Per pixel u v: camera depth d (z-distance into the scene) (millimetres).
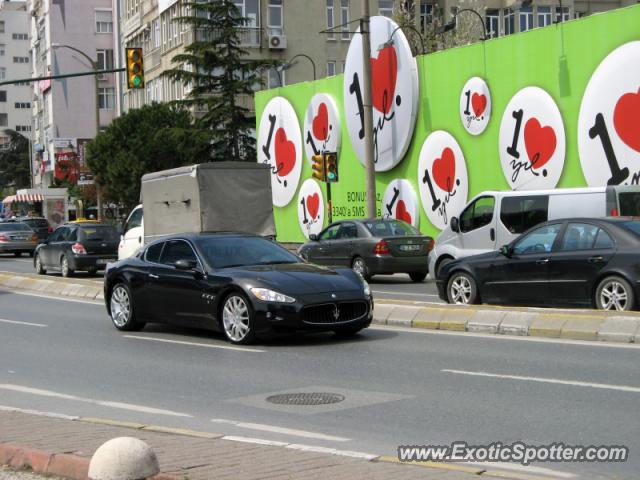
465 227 21219
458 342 13492
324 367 11758
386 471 6402
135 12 75875
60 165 80062
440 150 33062
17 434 7691
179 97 65375
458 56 31922
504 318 14391
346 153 39062
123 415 9172
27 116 168125
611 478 6469
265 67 54812
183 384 10977
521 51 29109
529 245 15891
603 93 26203
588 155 26781
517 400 9250
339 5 65375
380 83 35812
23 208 84938
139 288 15812
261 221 26469
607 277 14461
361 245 26781
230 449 7105
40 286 26234
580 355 11852
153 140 58156
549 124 28125
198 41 54469
